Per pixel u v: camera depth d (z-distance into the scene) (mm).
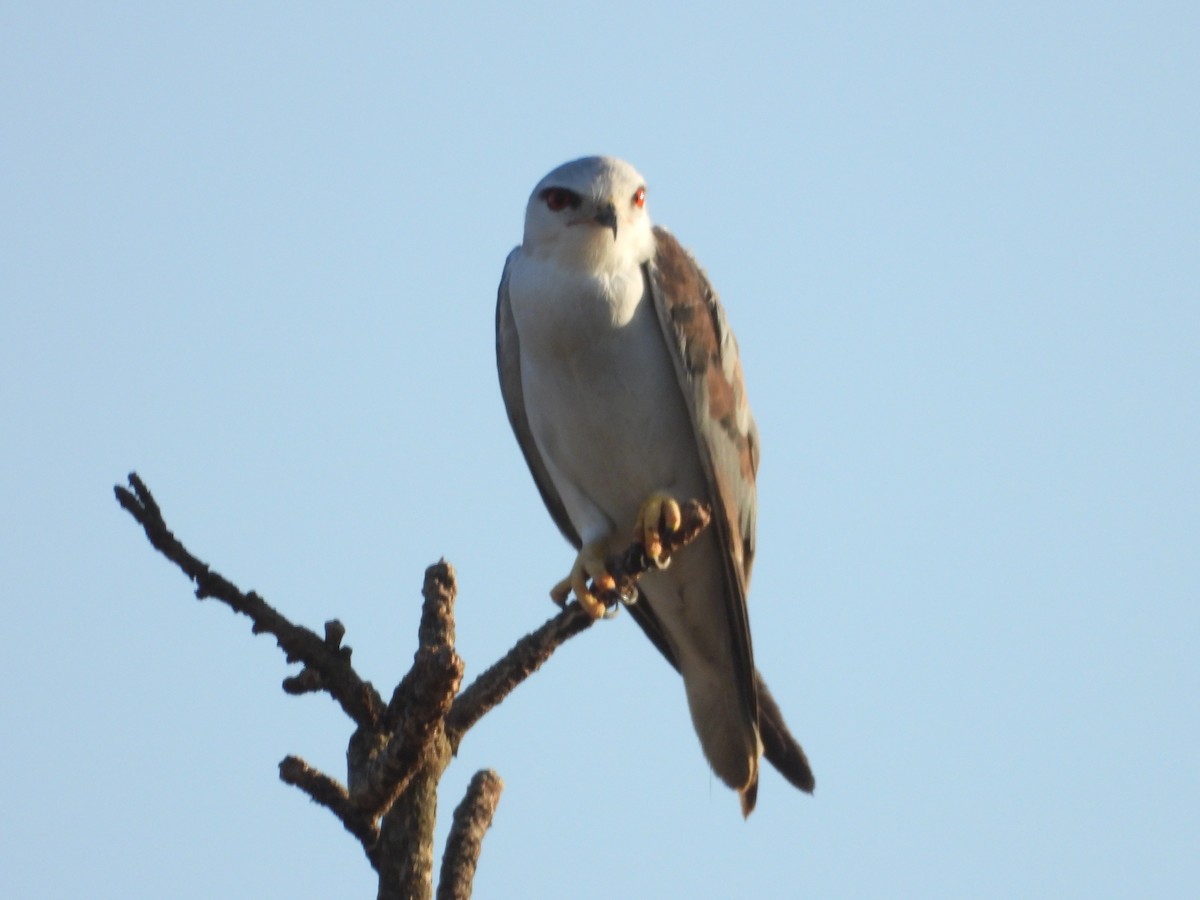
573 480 11297
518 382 11500
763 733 11586
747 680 11227
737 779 11586
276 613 6957
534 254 10734
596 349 10469
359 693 6941
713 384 10750
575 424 10812
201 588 6984
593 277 10453
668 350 10586
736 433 11125
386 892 6766
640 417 10656
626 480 11023
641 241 10633
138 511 6934
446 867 7078
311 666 6926
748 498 11562
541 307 10508
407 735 6332
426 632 6984
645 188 10836
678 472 10961
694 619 11562
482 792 7348
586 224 10312
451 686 6191
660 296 10508
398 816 6863
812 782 11492
